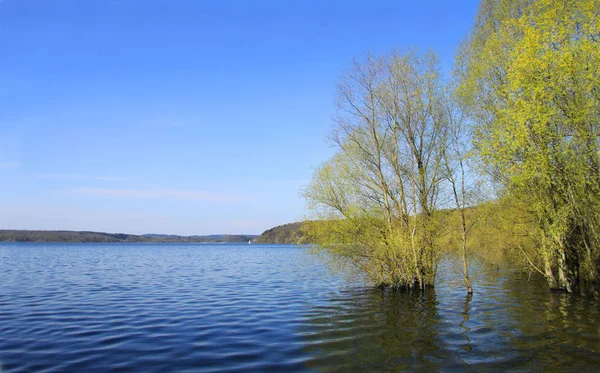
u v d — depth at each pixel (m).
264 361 11.15
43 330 14.62
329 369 10.52
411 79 23.48
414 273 23.75
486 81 20.89
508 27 20.73
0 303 20.48
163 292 25.19
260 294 24.16
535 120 15.83
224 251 116.38
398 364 10.91
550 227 19.97
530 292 23.48
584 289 23.41
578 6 16.00
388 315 17.36
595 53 14.36
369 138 24.33
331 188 24.42
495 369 10.45
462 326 15.19
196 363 10.95
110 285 28.89
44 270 41.66
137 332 14.40
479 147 19.69
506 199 23.56
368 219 24.05
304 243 25.48
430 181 23.30
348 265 25.30
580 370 10.27
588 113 15.21
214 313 18.00
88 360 11.16
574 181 17.56
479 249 38.38
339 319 16.59
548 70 15.52
